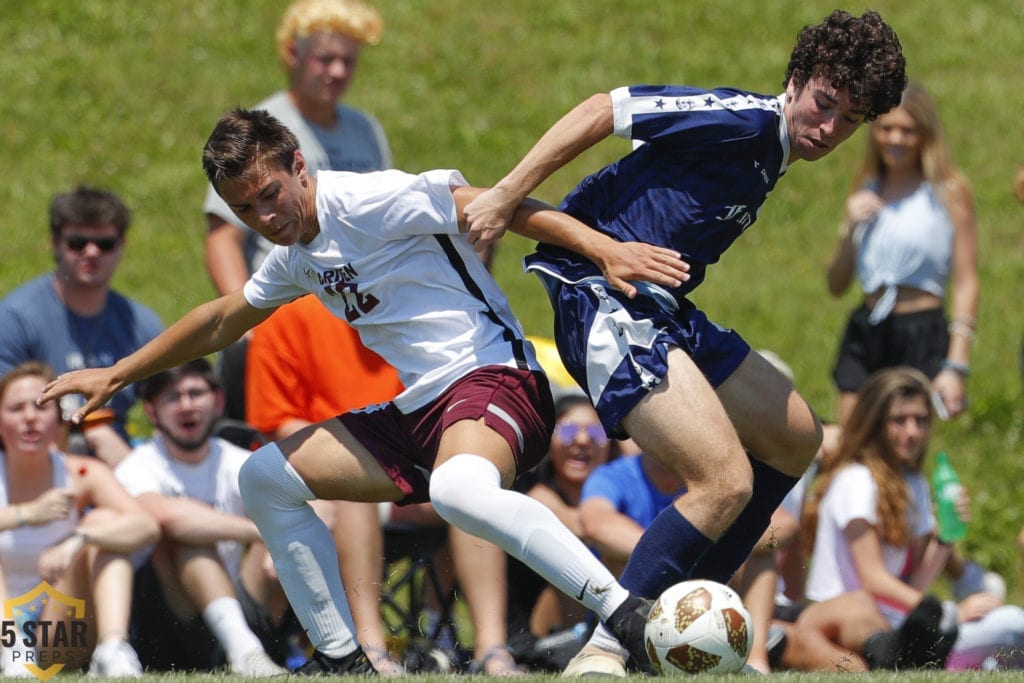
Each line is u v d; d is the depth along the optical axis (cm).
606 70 5019
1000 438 3428
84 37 5047
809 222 4488
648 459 1991
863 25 1374
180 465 1973
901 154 2638
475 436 1362
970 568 2288
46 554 1822
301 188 1400
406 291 1427
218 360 2238
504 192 1395
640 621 1330
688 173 1409
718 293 4122
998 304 4109
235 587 1906
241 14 5212
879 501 2111
